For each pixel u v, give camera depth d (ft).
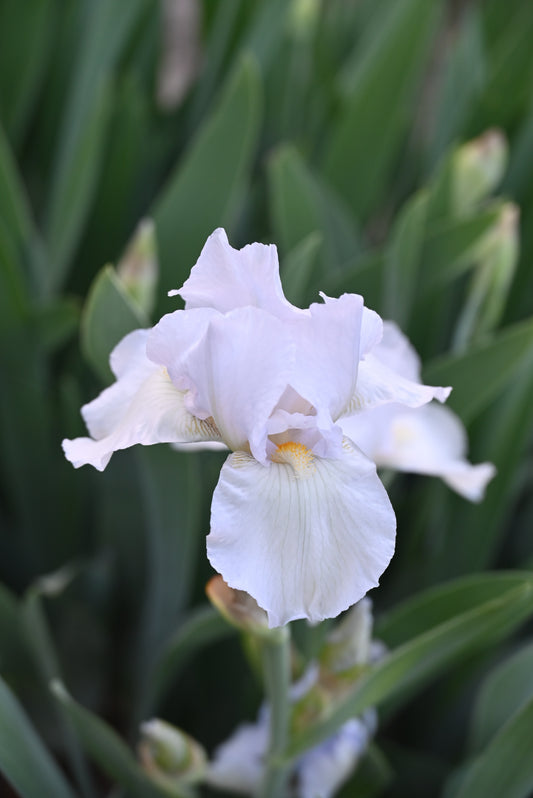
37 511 3.18
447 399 2.52
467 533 2.88
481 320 2.77
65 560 3.27
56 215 3.21
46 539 3.22
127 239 3.84
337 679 2.17
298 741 2.10
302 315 1.82
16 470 3.11
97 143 2.97
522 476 3.17
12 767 2.06
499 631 2.22
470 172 3.03
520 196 3.65
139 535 3.01
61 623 2.99
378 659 2.35
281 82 3.88
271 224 3.72
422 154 4.30
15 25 3.59
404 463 2.31
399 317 2.72
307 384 1.80
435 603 2.36
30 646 2.63
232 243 3.76
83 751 2.62
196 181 2.66
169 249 2.72
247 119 2.63
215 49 4.02
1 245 2.59
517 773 2.21
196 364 1.80
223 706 2.87
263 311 1.77
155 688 2.55
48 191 3.97
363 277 2.71
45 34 3.79
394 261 2.63
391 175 4.55
